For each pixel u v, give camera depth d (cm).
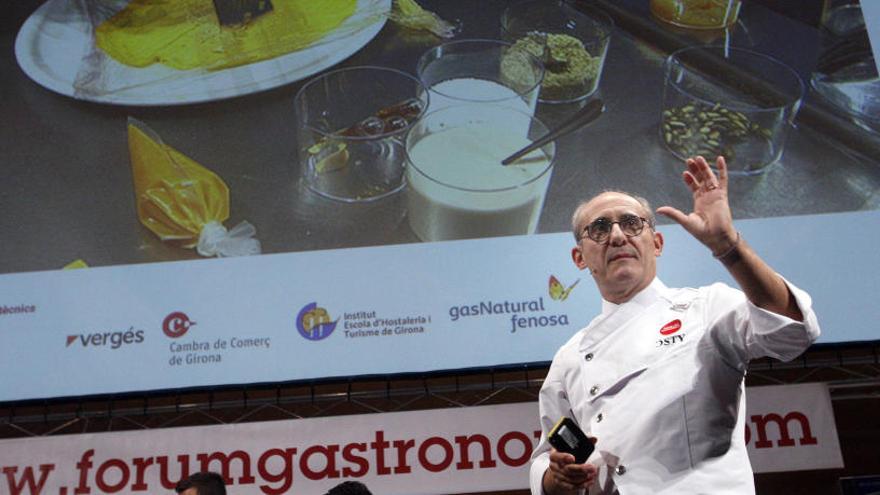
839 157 505
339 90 531
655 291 245
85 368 486
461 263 496
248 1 553
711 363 224
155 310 495
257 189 515
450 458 462
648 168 512
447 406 505
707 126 515
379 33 542
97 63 547
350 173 514
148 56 546
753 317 216
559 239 499
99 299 499
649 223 255
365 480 460
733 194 502
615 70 531
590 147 516
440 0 550
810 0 536
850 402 491
